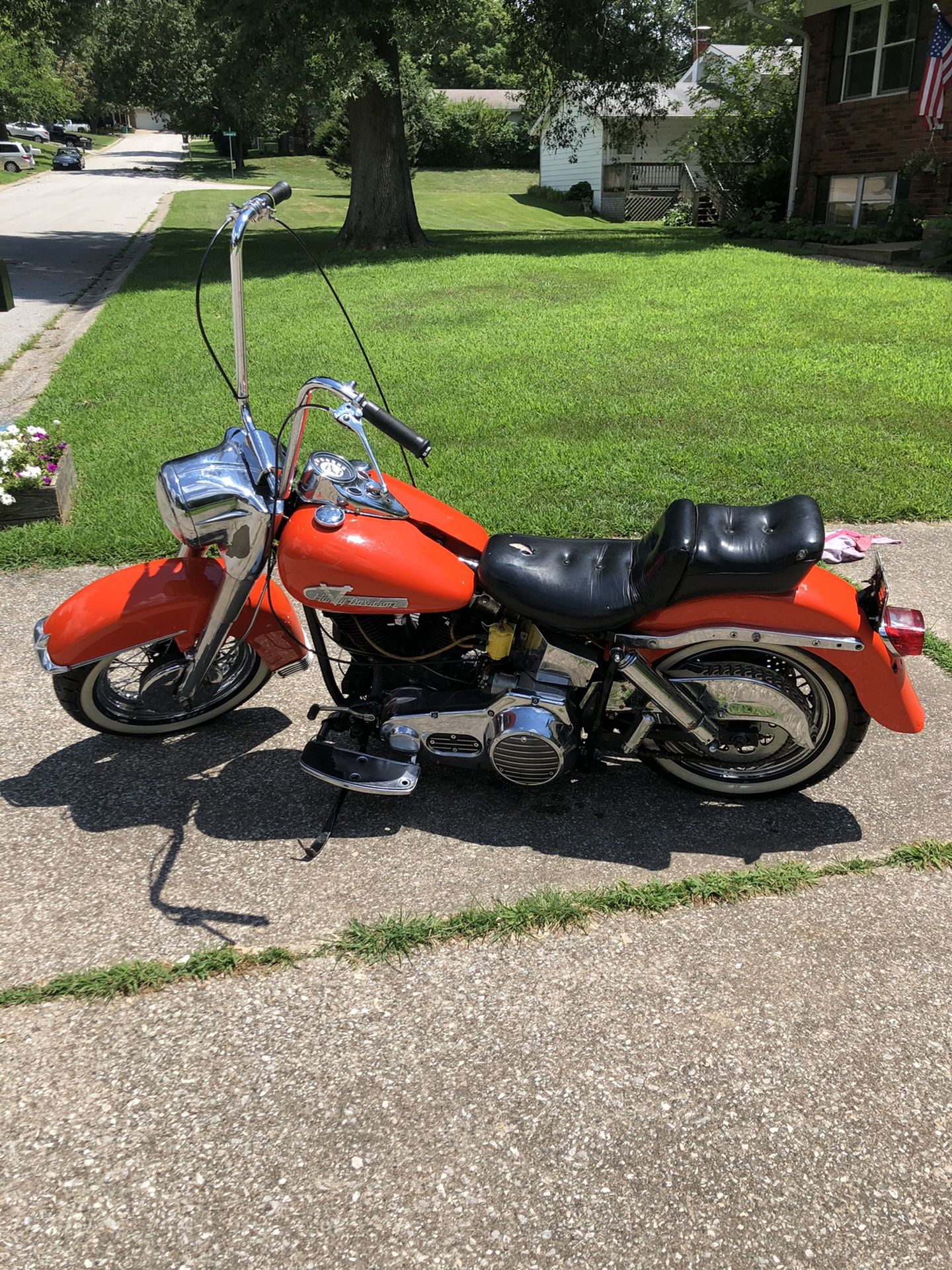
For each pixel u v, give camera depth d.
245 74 17.22
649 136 36.81
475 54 65.56
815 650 2.99
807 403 7.59
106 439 7.04
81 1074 2.32
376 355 9.59
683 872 2.99
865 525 5.54
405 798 3.36
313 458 3.02
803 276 14.27
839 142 19.19
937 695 3.95
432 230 27.45
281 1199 2.04
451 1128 2.19
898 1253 1.94
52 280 15.98
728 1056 2.37
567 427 7.15
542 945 2.71
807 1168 2.10
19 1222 1.99
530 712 3.03
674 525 2.88
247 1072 2.33
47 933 2.75
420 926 2.74
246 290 13.84
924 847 3.06
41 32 20.58
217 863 3.04
